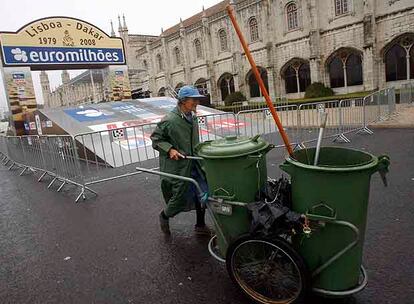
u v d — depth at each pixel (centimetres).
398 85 2386
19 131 1814
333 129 1077
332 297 272
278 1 3075
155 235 440
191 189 399
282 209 247
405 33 2294
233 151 279
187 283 319
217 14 3712
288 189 275
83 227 496
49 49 1892
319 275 258
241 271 288
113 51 2153
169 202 405
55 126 1312
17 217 584
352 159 274
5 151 1398
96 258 389
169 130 383
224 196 288
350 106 1113
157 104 1811
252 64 281
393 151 790
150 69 5156
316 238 247
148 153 989
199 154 302
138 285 322
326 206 234
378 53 2462
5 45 1752
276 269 271
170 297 298
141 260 373
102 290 319
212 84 3984
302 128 1145
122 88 2219
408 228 386
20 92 1808
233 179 283
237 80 3594
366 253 339
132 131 1158
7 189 841
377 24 2445
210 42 3925
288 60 3106
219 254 344
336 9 2672
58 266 378
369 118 1172
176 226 466
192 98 378
